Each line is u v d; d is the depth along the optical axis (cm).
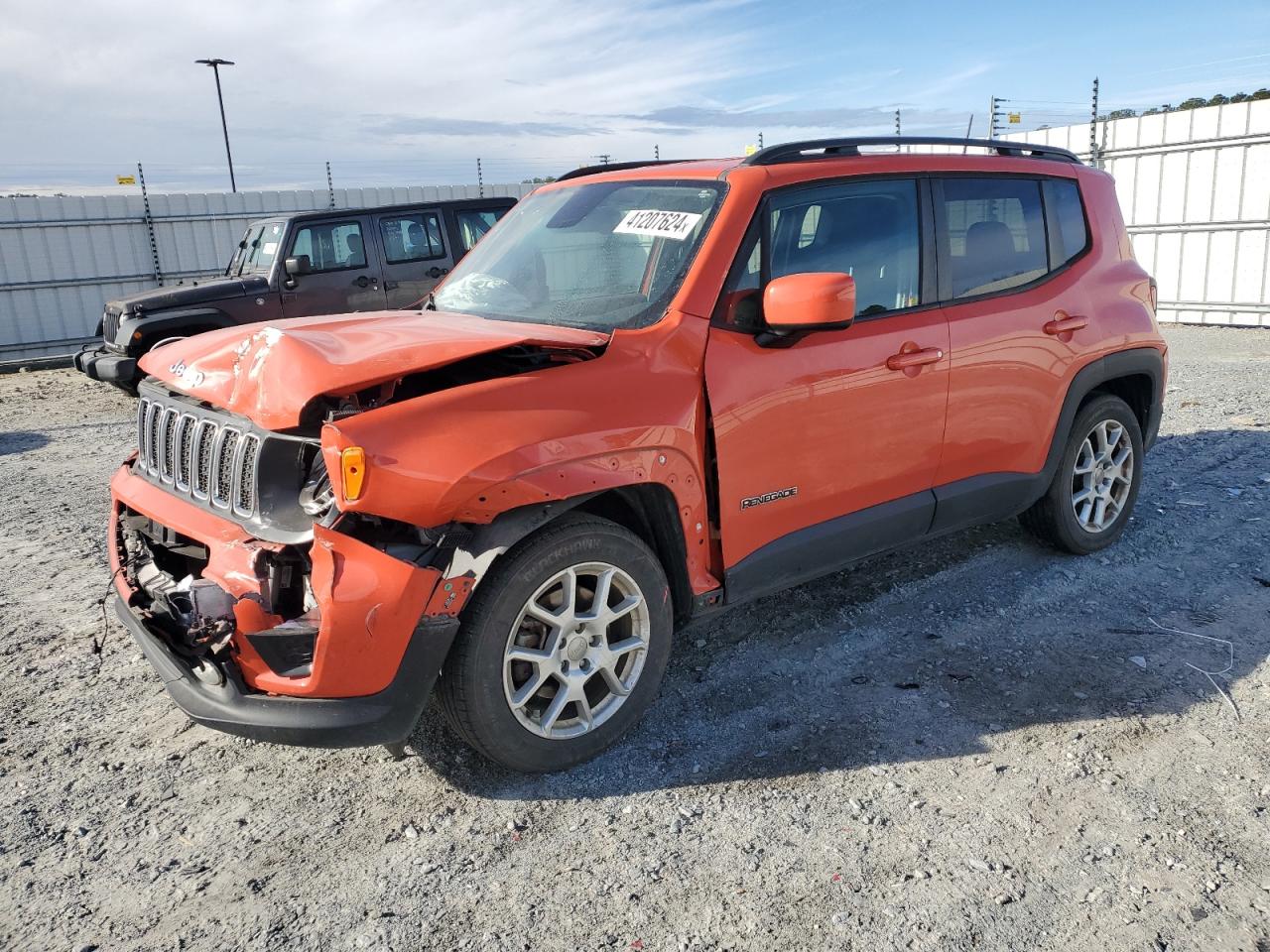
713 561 322
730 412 308
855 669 358
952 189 383
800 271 333
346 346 274
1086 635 379
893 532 368
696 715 329
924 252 369
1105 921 226
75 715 343
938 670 354
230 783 299
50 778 302
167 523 294
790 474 328
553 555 276
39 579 484
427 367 258
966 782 285
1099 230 445
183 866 259
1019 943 221
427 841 267
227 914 240
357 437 241
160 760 313
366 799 288
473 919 236
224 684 267
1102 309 432
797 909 234
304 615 256
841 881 244
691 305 307
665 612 309
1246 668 345
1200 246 1330
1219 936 220
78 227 1567
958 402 374
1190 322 1363
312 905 242
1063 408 419
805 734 315
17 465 778
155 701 353
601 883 247
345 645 249
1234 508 518
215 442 282
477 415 260
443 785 293
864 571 450
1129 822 263
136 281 1633
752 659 368
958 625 391
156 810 285
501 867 255
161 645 279
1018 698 333
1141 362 451
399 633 253
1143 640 372
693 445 301
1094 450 457
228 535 271
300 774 303
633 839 264
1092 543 457
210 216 1677
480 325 322
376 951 226
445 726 327
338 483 241
